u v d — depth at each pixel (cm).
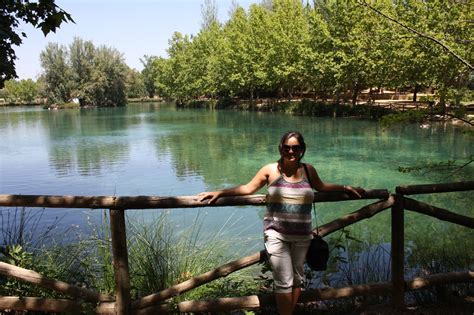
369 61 2898
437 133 2489
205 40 6475
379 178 1379
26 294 338
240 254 630
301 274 295
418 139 2277
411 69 2575
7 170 1661
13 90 9831
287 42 4000
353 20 3144
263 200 303
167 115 4994
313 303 362
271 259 288
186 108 6706
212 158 1873
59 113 6062
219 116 4497
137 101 10538
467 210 931
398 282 344
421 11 1834
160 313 308
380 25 2622
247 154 1969
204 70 6519
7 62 434
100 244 416
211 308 312
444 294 368
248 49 4797
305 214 286
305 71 3659
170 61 7231
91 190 1319
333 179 1385
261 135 2689
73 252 429
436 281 354
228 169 1619
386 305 355
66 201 288
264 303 316
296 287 295
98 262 411
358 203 1012
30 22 420
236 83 5119
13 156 2019
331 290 331
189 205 292
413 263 537
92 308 302
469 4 501
